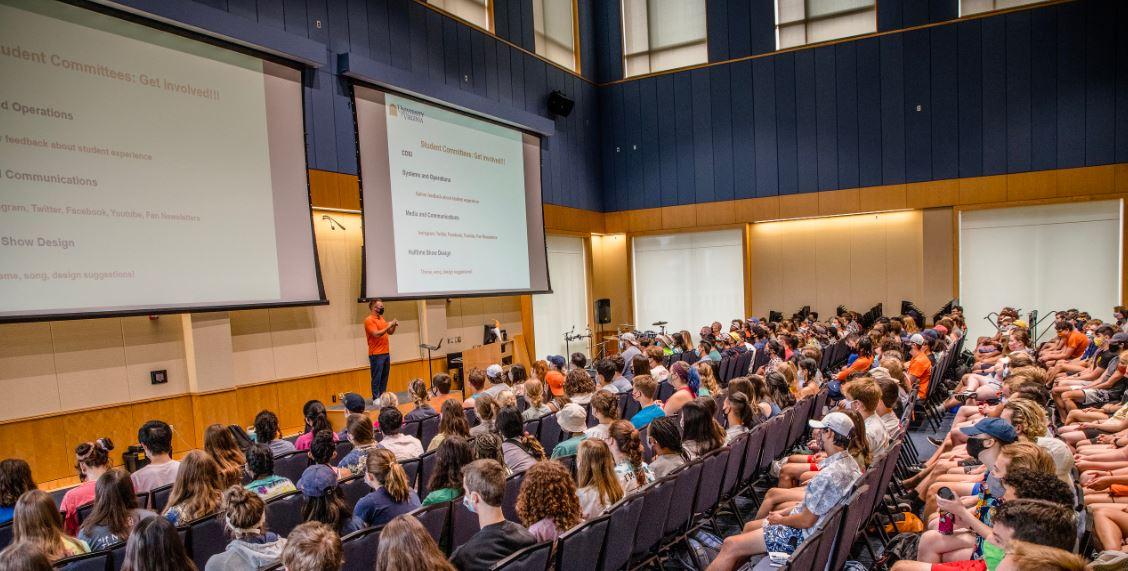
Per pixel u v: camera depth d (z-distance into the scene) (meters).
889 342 8.20
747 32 14.55
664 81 15.38
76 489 3.82
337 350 9.68
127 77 6.35
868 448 3.35
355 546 2.64
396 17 10.11
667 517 3.45
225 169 7.21
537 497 2.72
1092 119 12.09
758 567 3.10
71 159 5.91
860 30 13.66
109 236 6.17
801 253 14.77
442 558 1.99
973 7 12.85
